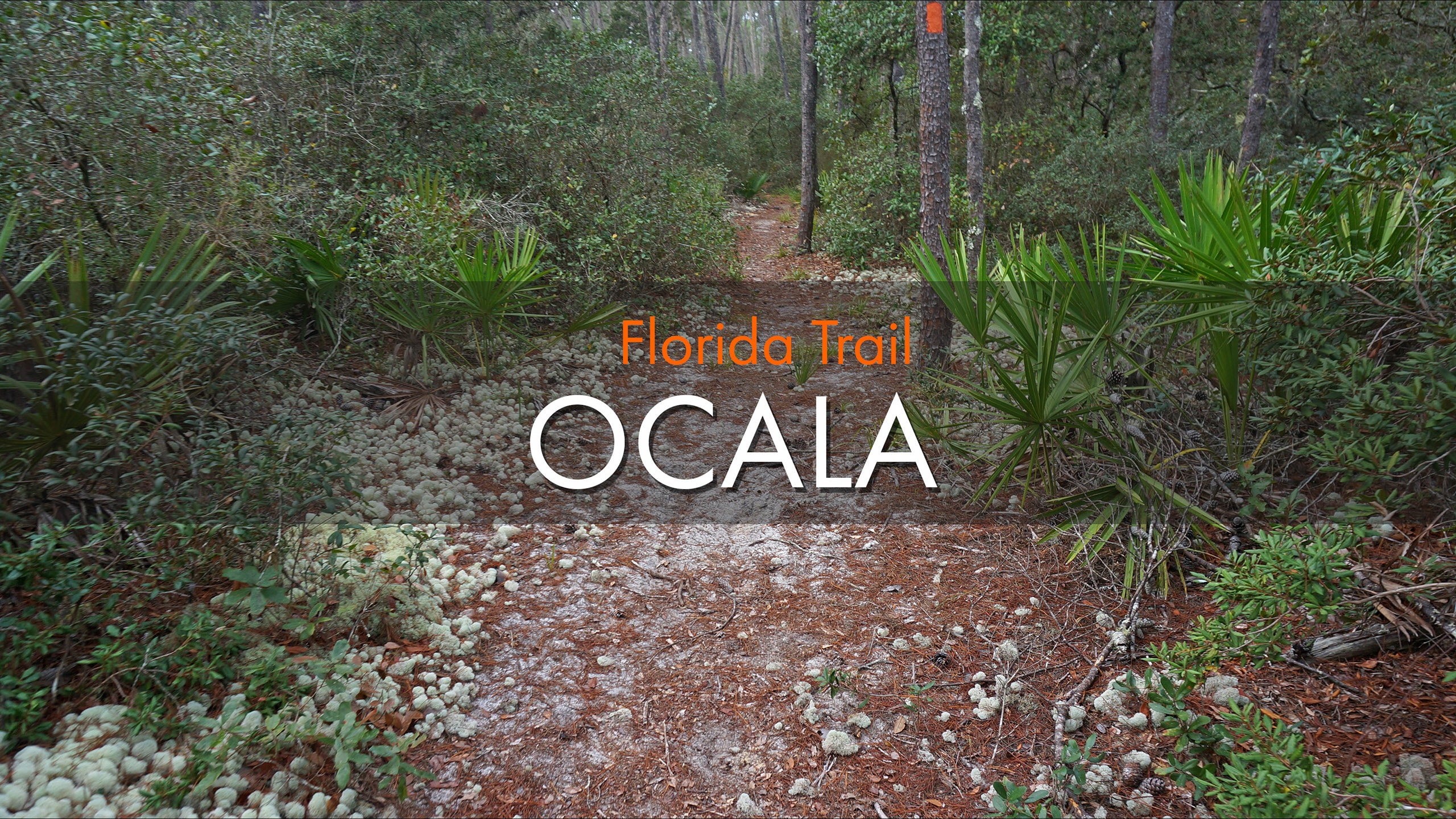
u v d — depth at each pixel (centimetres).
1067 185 1069
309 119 665
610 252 792
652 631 366
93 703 261
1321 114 1385
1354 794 212
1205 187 445
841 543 443
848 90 1484
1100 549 400
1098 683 322
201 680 271
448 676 324
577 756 291
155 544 295
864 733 303
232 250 488
